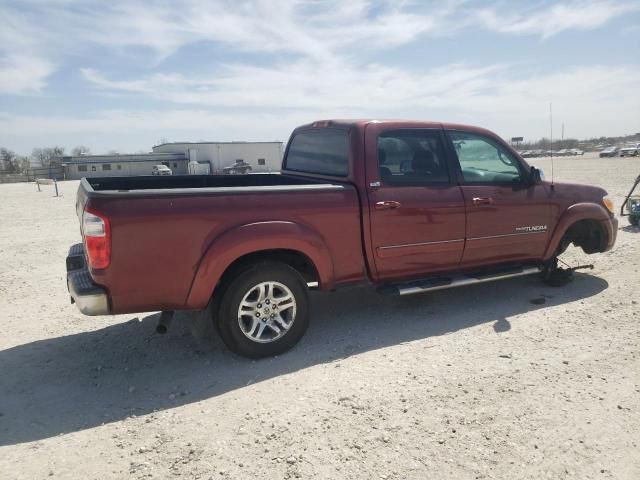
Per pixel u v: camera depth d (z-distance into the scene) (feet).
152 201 12.08
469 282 16.61
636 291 18.63
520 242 17.84
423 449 9.38
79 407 11.45
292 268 13.84
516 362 13.01
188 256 12.47
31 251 31.27
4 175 218.18
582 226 20.02
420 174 15.94
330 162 16.39
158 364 13.67
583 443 9.47
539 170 18.03
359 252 14.94
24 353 14.60
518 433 9.82
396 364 13.11
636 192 54.08
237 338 13.30
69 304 19.44
